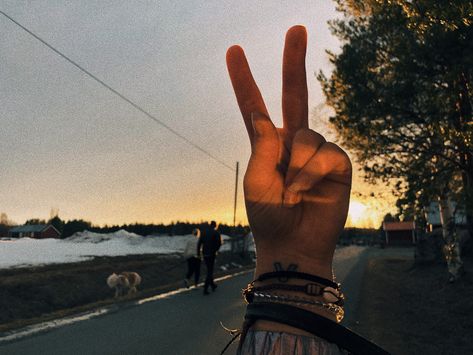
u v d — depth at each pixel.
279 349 0.60
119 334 6.17
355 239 68.56
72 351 5.30
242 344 0.65
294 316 0.62
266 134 0.68
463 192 6.51
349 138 8.83
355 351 0.60
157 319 7.22
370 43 9.12
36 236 80.75
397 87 8.09
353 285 12.16
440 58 7.10
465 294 9.26
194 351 5.35
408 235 54.22
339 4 9.03
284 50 0.88
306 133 0.70
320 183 0.70
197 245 10.51
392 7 6.32
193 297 9.60
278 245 0.69
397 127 8.20
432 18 3.58
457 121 6.86
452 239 10.29
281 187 0.67
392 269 17.97
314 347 0.60
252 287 0.70
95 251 34.25
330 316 0.66
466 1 3.29
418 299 9.65
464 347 5.78
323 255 0.69
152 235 56.62
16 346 5.49
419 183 7.22
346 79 8.71
